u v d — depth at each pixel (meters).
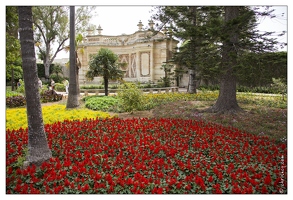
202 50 8.52
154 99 12.49
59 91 21.44
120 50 23.98
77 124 6.46
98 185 3.13
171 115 8.41
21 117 7.59
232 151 4.52
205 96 13.45
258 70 7.54
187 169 3.78
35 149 3.96
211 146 4.86
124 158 4.17
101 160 4.06
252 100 11.86
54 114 8.27
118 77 13.42
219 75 8.06
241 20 6.80
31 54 3.94
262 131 6.25
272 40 7.13
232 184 3.30
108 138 5.15
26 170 3.50
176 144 4.84
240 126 6.79
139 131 5.99
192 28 8.31
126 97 8.70
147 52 22.06
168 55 22.02
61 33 28.70
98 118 7.71
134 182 3.19
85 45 24.62
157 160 3.95
